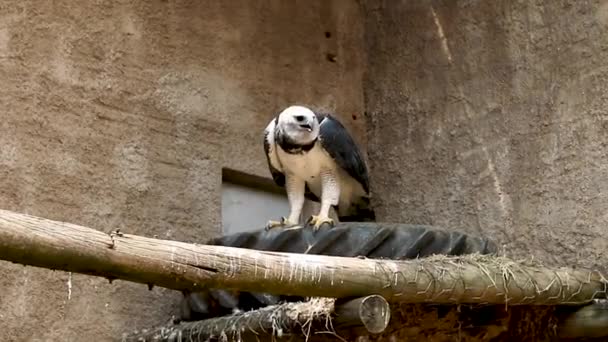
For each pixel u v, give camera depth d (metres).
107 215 5.99
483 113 6.57
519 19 6.48
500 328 5.45
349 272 4.42
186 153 6.41
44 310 5.63
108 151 6.09
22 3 6.01
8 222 3.43
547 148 6.16
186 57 6.59
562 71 6.17
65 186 5.88
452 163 6.68
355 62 7.42
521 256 6.14
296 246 5.31
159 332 5.65
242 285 4.09
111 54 6.27
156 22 6.52
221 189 6.55
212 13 6.81
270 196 6.89
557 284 5.19
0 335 5.46
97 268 3.66
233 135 6.66
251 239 5.39
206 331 5.34
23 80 5.89
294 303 4.90
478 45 6.70
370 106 7.30
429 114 6.90
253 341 5.08
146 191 6.18
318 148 5.50
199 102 6.56
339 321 4.56
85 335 5.73
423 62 7.03
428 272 4.71
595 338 5.48
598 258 5.77
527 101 6.32
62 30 6.11
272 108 6.91
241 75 6.83
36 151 5.83
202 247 3.98
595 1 6.07
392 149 7.07
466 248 5.36
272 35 7.07
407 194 6.89
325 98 7.20
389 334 5.27
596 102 5.95
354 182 5.70
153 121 6.32
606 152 5.85
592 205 5.86
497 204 6.35
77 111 6.04
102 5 6.31
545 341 5.45
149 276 3.80
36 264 3.53
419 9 7.14
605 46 5.97
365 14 7.53
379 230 5.33
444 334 5.38
